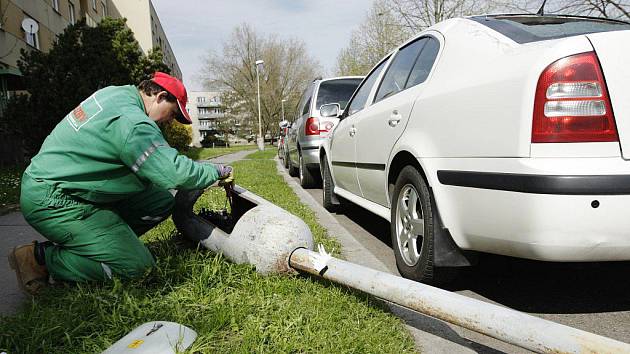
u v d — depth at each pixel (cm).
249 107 6088
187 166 269
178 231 383
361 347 211
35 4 1897
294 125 1037
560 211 202
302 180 855
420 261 290
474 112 245
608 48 210
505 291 298
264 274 292
